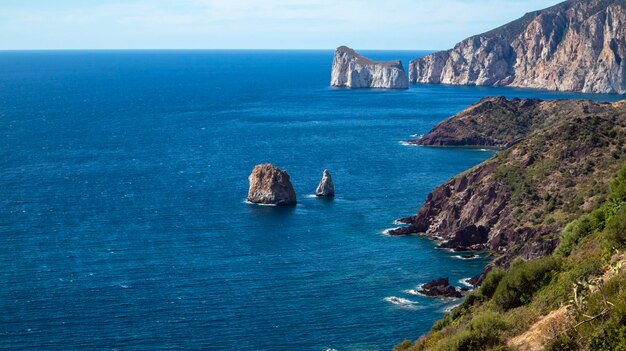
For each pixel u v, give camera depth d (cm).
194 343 6788
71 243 10088
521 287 4544
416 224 11075
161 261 9269
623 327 3084
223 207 12488
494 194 11038
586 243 5006
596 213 5488
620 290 3347
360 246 10138
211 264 9156
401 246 10194
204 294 8044
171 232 10744
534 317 3944
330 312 7562
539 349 3478
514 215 10444
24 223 11219
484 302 5184
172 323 7231
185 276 8662
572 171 11019
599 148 11350
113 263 9162
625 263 3778
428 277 8788
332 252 9788
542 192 10719
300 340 6881
